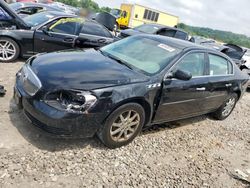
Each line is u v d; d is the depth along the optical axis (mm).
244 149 5191
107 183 3348
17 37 6789
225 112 6266
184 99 4707
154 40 5070
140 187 3439
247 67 11641
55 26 7234
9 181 3010
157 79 4164
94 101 3494
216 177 4062
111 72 3961
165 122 5062
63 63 3998
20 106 3824
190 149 4664
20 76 4066
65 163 3486
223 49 11664
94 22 7953
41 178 3160
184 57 4645
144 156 4086
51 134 3467
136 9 28422
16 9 11641
